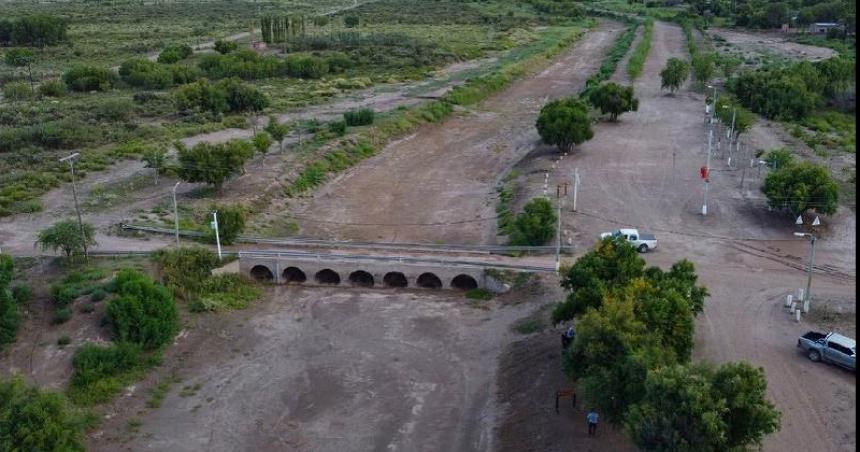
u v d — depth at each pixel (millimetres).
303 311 58656
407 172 93688
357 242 69750
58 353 48562
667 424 30438
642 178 80250
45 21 183375
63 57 169500
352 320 56906
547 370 46281
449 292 61406
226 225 67062
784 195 65125
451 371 49375
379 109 119250
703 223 66875
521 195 77562
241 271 63594
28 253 63000
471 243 68500
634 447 37750
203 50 179250
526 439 40281
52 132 99812
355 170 94625
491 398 45844
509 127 113812
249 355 52000
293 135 103000
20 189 78375
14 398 37438
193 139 102875
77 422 39031
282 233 72875
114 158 92938
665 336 39781
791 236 63375
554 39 194375
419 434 42812
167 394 47156
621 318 38062
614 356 37500
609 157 89062
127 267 58375
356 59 165375
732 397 30500
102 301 52688
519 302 56719
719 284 54719
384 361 51000
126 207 75312
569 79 149625
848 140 93438
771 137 96188
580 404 42094
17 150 97125
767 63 148375
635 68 141875
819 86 115812
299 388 48062
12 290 53594
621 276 45969
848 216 66875
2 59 166500
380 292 62000
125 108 117000
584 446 38125
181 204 76375
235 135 105875
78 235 59969
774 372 42656
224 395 47156
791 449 35906
